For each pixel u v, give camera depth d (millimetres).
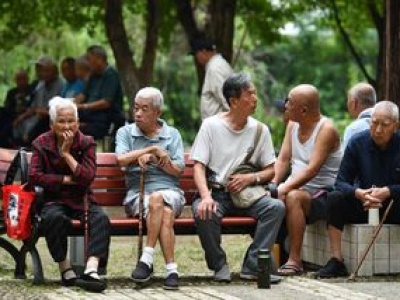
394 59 13328
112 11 18000
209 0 19750
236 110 10641
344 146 11789
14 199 10164
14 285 10172
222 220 10461
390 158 10844
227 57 18812
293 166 11406
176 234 10492
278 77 38438
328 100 38406
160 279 10602
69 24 21922
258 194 10531
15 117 18688
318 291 9852
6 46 22812
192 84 32531
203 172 10586
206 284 10336
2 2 21672
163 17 21375
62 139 10211
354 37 24516
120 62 18062
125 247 13883
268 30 21719
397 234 10773
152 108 10570
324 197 11086
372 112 10805
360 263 10547
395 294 9695
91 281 9789
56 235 9992
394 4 13320
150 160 10375
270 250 10469
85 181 10125
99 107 15992
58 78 17750
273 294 9688
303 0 21406
